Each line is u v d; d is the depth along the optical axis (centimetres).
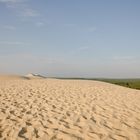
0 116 677
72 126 612
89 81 1809
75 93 1111
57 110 766
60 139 525
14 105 816
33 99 930
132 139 539
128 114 754
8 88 1213
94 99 979
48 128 591
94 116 712
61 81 1733
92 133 567
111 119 689
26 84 1437
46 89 1205
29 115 698
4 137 527
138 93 1273
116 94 1155
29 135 542
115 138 541
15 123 621
